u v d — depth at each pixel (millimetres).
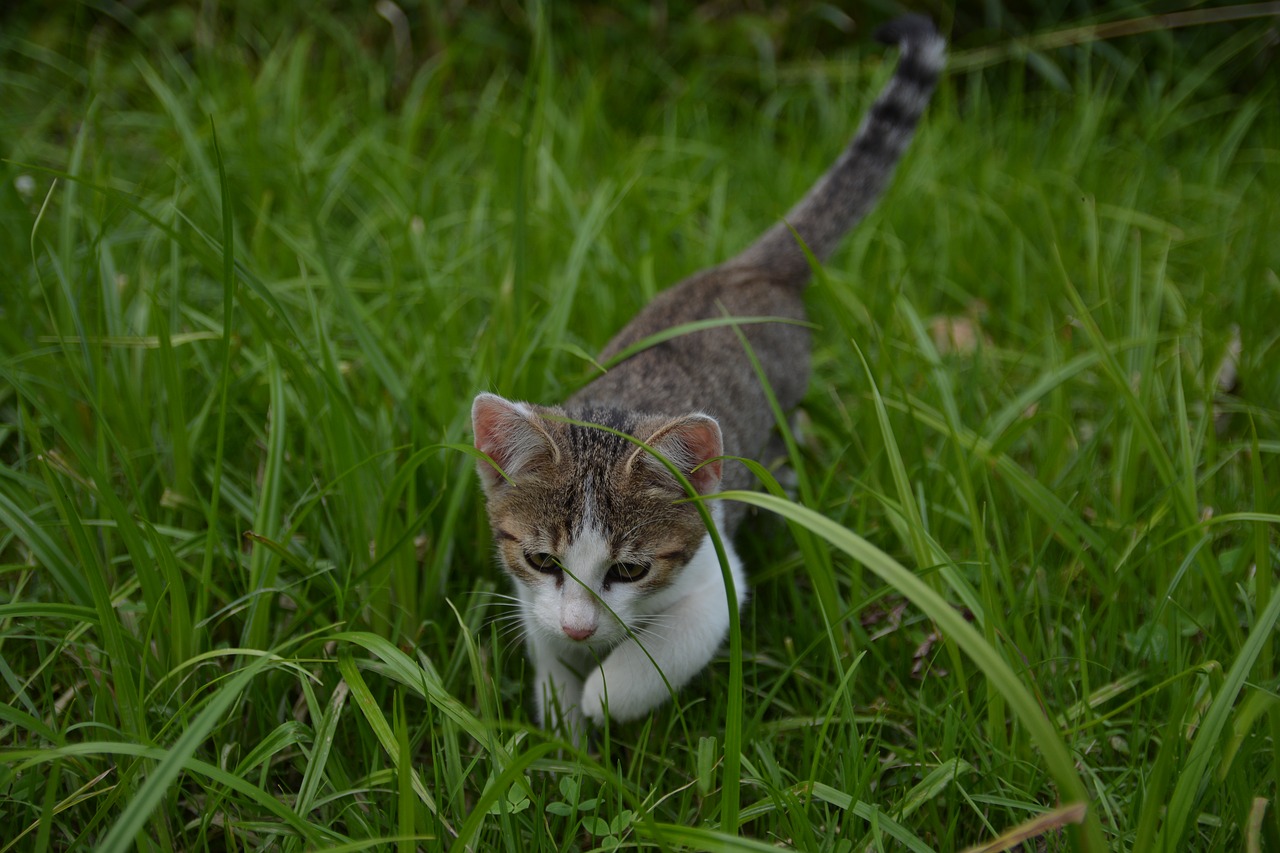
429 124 1314
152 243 1052
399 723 812
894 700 904
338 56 1415
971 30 1541
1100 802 845
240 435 993
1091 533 919
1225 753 812
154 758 791
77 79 1282
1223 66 1499
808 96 1405
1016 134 1293
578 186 1189
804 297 1128
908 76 1056
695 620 896
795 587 947
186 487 941
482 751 874
